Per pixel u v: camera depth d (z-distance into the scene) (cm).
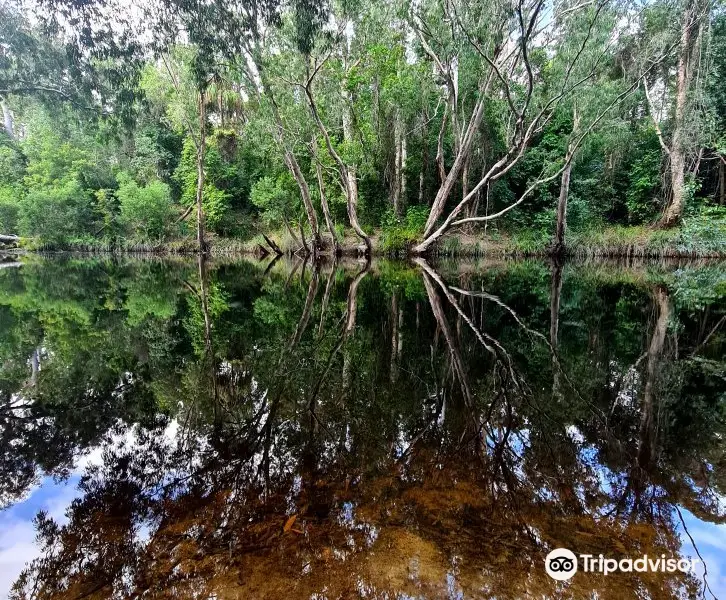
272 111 1402
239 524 198
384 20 1316
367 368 468
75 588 164
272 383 418
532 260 1838
